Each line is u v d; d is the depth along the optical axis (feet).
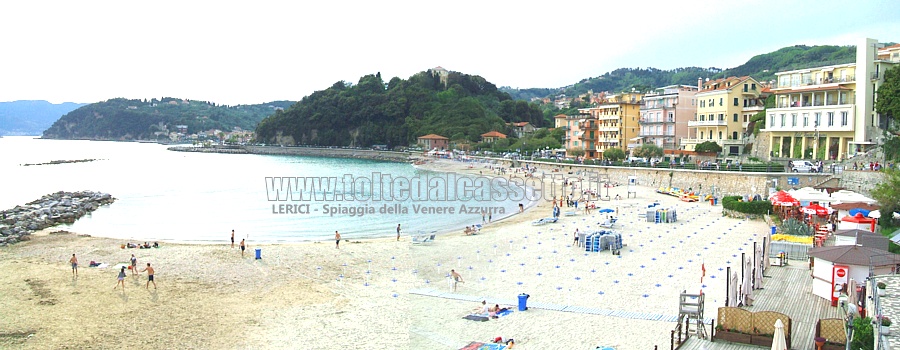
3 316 117.29
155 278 147.13
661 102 449.89
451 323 94.02
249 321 114.73
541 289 122.72
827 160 276.62
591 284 127.44
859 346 69.92
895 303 72.38
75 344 103.14
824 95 291.58
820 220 183.42
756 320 81.61
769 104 362.74
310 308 122.31
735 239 178.50
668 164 342.64
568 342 90.17
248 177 503.61
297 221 256.52
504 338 91.66
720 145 381.81
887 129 258.37
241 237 221.25
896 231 147.64
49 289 136.36
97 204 316.60
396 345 99.45
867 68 268.00
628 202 283.59
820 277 103.04
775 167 269.64
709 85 428.15
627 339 91.40
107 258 170.60
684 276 134.00
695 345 81.82
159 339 105.70
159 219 268.62
